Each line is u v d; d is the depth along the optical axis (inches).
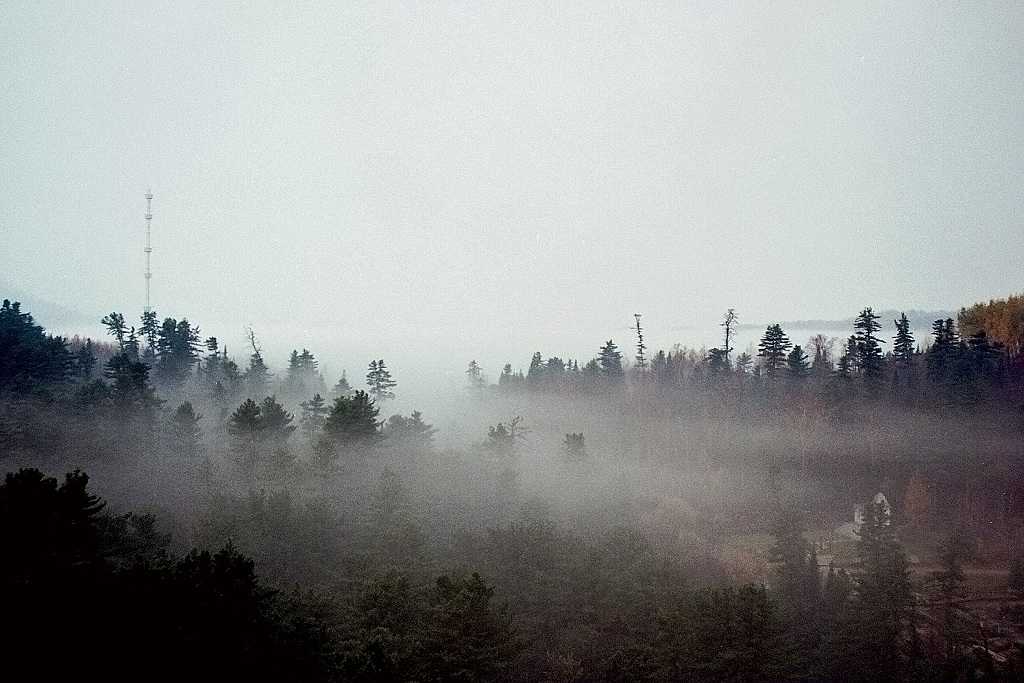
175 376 4340.6
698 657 1401.3
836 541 2967.5
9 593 814.5
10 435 2351.1
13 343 3149.6
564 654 1503.4
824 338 5915.4
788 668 1411.2
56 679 730.8
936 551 2664.9
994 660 1840.6
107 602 834.2
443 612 1181.7
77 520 1011.3
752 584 1464.1
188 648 786.2
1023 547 2770.7
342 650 1085.1
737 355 6161.4
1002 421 3612.2
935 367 4119.1
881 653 1702.8
